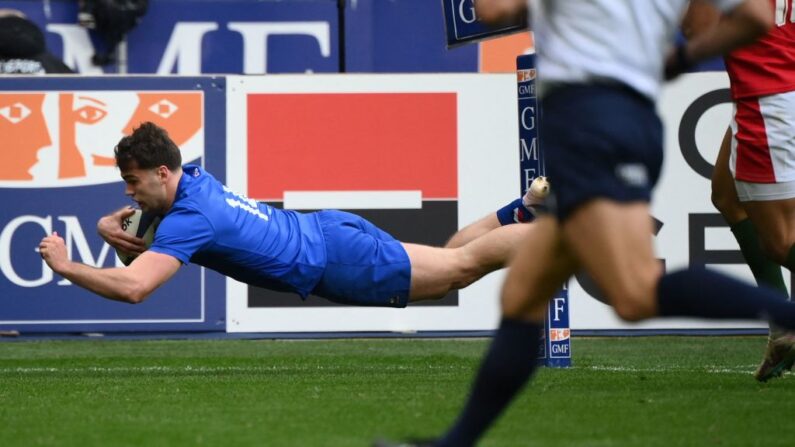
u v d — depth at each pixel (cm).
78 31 3797
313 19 3847
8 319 2967
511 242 2067
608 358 2612
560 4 1096
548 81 1095
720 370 2284
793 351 1944
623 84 1073
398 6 3853
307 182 2969
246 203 2012
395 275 2061
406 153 2970
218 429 1467
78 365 2527
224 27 3838
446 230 2975
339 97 2969
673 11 1101
